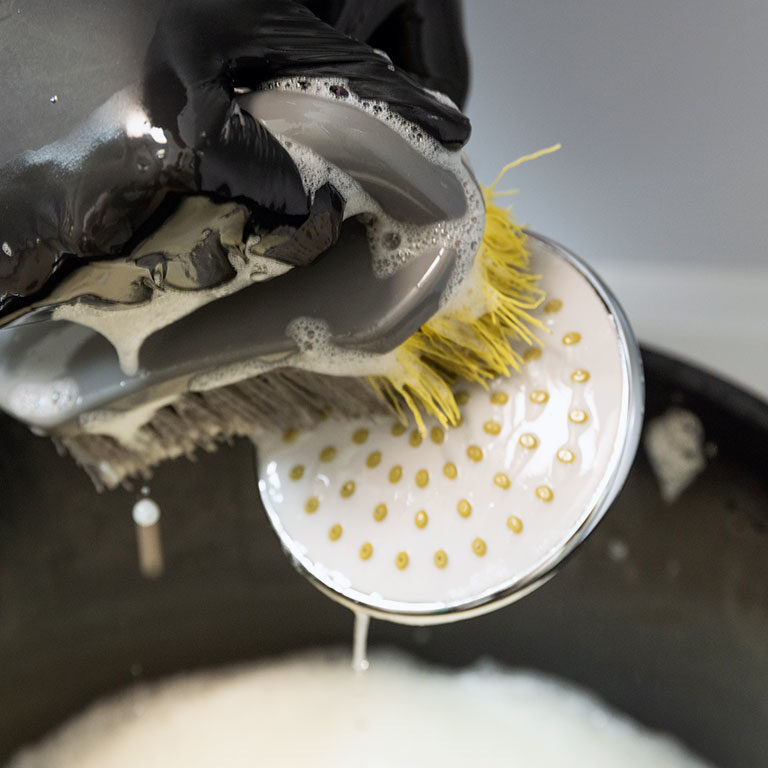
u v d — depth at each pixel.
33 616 0.58
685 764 0.58
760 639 0.54
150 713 0.62
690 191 0.63
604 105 0.61
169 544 0.60
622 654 0.59
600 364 0.41
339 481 0.43
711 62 0.59
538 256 0.43
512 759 0.60
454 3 0.43
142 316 0.39
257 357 0.40
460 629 0.62
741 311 0.64
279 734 0.62
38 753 0.60
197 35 0.35
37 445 0.56
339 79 0.37
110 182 0.35
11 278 0.36
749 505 0.53
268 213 0.36
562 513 0.40
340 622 0.62
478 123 0.63
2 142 0.35
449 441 0.42
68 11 0.36
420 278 0.39
